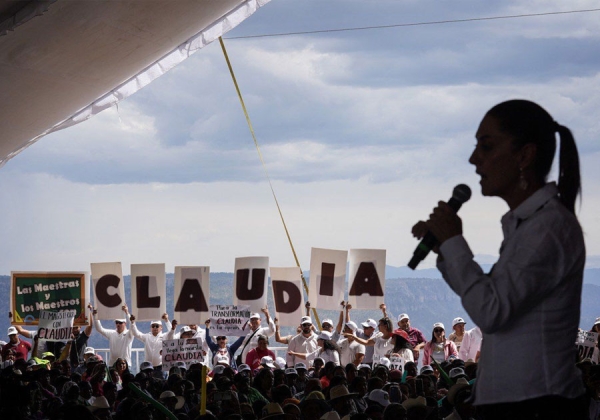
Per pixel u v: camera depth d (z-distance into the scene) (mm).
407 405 9555
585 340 16922
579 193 3424
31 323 21531
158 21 18469
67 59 18109
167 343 18453
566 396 3148
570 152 3414
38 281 21531
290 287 20891
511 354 3184
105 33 17562
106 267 21500
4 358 20859
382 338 19609
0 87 18266
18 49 16531
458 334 20516
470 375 12867
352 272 20516
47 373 14688
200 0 18719
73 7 15531
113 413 12219
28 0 14672
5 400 10945
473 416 8523
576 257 3188
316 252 20641
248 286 20891
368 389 12812
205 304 21031
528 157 3324
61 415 9453
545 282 3135
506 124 3346
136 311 21281
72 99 21391
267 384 14195
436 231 3322
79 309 21516
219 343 20141
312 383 12852
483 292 3137
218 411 10641
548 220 3182
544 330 3174
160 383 14359
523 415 3178
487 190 3424
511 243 3221
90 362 17156
